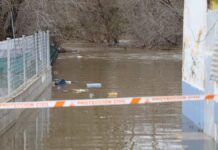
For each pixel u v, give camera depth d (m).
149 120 19.86
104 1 105.19
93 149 15.24
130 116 20.81
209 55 16.36
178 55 66.38
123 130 17.97
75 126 18.77
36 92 26.55
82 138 16.75
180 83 33.19
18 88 22.53
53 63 50.22
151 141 16.11
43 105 13.94
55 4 40.16
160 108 22.78
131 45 92.88
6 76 19.80
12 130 18.02
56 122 19.53
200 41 17.67
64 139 16.55
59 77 37.94
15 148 15.27
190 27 19.39
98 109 22.59
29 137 16.86
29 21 37.47
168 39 82.81
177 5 80.94
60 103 13.85
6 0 35.78
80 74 40.25
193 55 18.84
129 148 15.24
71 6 44.62
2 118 17.28
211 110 16.11
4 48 19.72
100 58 60.97
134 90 29.53
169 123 19.12
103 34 106.75
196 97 14.72
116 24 103.81
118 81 34.59
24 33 37.53
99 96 27.00
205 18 17.00
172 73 40.59
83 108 22.86
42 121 19.77
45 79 31.03
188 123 19.05
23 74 23.91
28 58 26.03
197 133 17.12
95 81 34.72
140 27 87.50
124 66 48.22
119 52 75.38
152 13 83.81
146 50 81.12
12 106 13.98
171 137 16.61
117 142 16.08
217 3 16.50
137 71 42.66
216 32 15.48
